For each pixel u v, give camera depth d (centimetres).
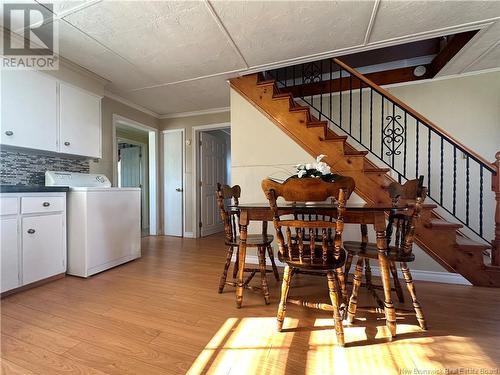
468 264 213
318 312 165
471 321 152
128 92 346
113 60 255
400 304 175
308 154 263
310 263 134
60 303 177
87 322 151
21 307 170
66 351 124
